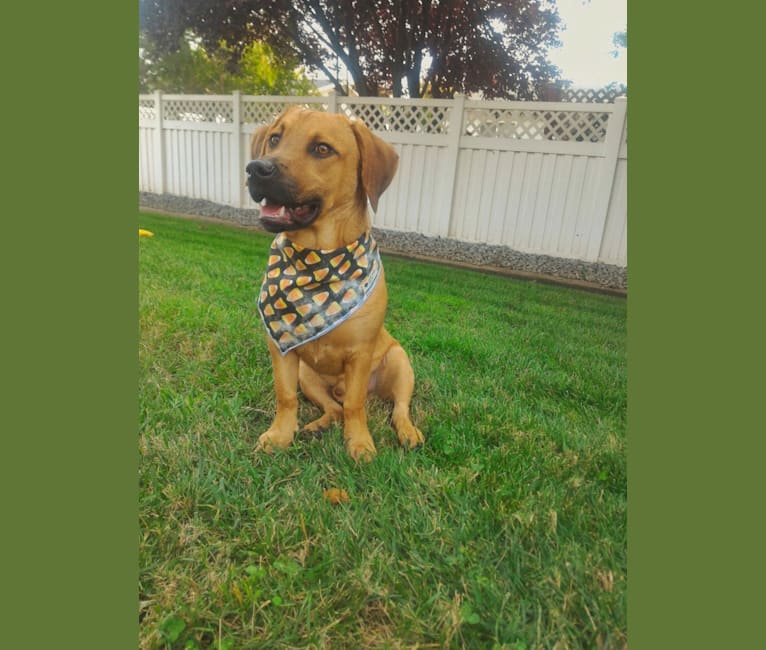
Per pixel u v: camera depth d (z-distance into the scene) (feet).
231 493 7.16
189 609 5.56
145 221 20.52
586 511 7.05
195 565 6.10
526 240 21.70
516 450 8.37
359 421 8.64
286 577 5.98
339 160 7.70
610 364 11.24
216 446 7.98
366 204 8.38
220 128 23.95
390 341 9.96
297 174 7.29
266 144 8.16
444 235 23.73
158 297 12.87
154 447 7.64
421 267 19.42
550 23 18.39
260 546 6.35
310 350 8.52
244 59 24.48
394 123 24.11
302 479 7.43
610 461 8.05
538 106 20.74
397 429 9.02
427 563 6.18
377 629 5.62
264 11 21.48
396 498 7.15
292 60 24.70
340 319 8.05
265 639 5.41
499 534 6.61
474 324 13.58
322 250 7.98
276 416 8.76
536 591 5.95
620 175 19.30
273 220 7.32
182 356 10.55
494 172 22.22
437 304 15.20
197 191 24.86
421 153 23.85
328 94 23.91
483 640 5.61
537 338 12.66
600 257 20.04
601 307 15.25
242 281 15.08
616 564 6.11
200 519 6.63
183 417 8.50
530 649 5.42
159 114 24.81
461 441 8.60
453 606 5.70
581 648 5.46
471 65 21.22
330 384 9.78
